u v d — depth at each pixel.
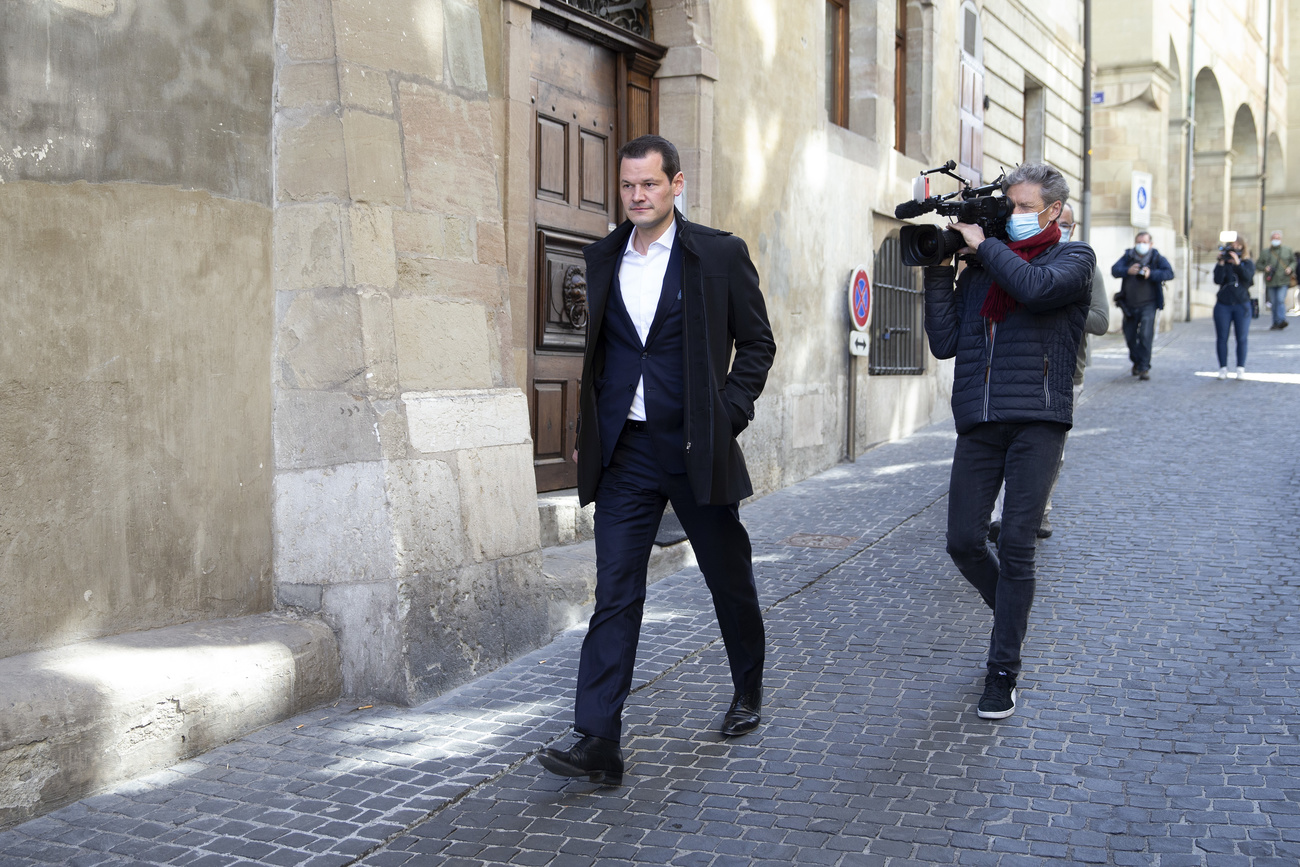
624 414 3.40
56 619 3.58
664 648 4.64
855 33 10.13
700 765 3.48
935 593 5.35
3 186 3.39
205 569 4.04
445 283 4.48
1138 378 13.48
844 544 6.36
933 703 3.95
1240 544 5.94
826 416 9.01
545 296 6.02
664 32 7.00
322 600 4.20
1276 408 10.58
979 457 3.96
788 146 8.30
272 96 4.21
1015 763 3.43
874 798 3.22
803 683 4.19
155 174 3.82
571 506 5.78
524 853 2.94
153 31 3.80
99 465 3.69
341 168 4.11
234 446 4.13
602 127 6.56
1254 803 3.12
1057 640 4.56
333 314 4.13
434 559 4.20
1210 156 32.03
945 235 3.96
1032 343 3.83
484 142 4.73
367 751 3.62
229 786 3.35
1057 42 17.30
